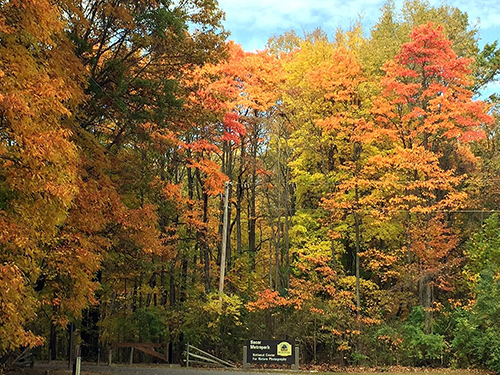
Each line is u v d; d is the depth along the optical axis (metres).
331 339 31.16
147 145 22.03
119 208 18.45
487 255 30.25
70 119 16.98
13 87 11.38
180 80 21.77
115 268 25.72
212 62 20.92
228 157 37.78
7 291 10.91
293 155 36.16
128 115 18.92
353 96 32.81
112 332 31.88
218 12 20.81
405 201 31.83
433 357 28.89
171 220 31.83
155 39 19.30
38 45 14.16
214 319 30.22
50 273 16.88
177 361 32.78
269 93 33.28
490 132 35.88
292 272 37.44
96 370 24.23
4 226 11.38
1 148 11.10
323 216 33.62
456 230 32.69
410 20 36.53
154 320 31.00
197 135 28.22
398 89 29.28
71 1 16.42
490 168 34.00
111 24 19.27
